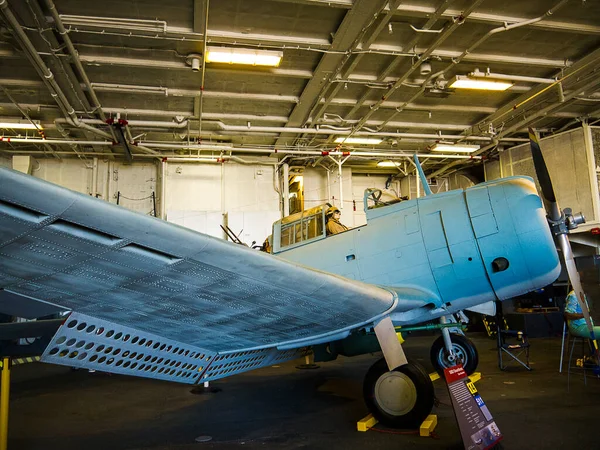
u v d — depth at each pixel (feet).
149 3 17.49
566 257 11.76
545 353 22.16
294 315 9.42
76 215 5.66
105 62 21.30
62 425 11.81
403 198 14.47
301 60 22.57
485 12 19.02
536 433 9.76
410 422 10.25
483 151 36.60
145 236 6.25
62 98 23.57
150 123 28.25
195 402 14.30
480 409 8.76
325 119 29.78
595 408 11.73
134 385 17.63
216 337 10.11
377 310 10.31
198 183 36.11
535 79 24.66
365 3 17.47
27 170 32.99
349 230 13.84
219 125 29.50
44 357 8.30
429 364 20.16
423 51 21.48
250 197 36.73
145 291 7.72
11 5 16.79
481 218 12.12
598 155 31.09
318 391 15.34
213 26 19.15
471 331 34.30
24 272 6.81
